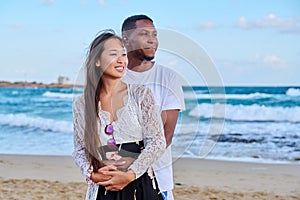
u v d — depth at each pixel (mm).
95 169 2873
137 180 2926
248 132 14336
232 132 14359
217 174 8430
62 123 16484
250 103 17641
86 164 2891
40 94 20719
